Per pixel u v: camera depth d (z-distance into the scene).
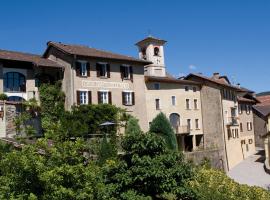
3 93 35.44
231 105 54.81
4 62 36.50
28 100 34.34
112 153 26.66
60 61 40.47
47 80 39.62
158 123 38.38
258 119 63.88
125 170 15.34
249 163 52.88
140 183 15.10
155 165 14.89
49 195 11.38
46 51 42.53
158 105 47.12
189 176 16.06
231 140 53.06
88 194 12.09
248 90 64.25
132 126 37.09
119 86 42.16
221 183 18.42
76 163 12.64
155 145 15.32
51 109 38.12
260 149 62.69
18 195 11.06
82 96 39.09
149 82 46.28
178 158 15.82
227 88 53.75
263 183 39.41
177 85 49.88
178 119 49.38
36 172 11.35
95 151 27.02
